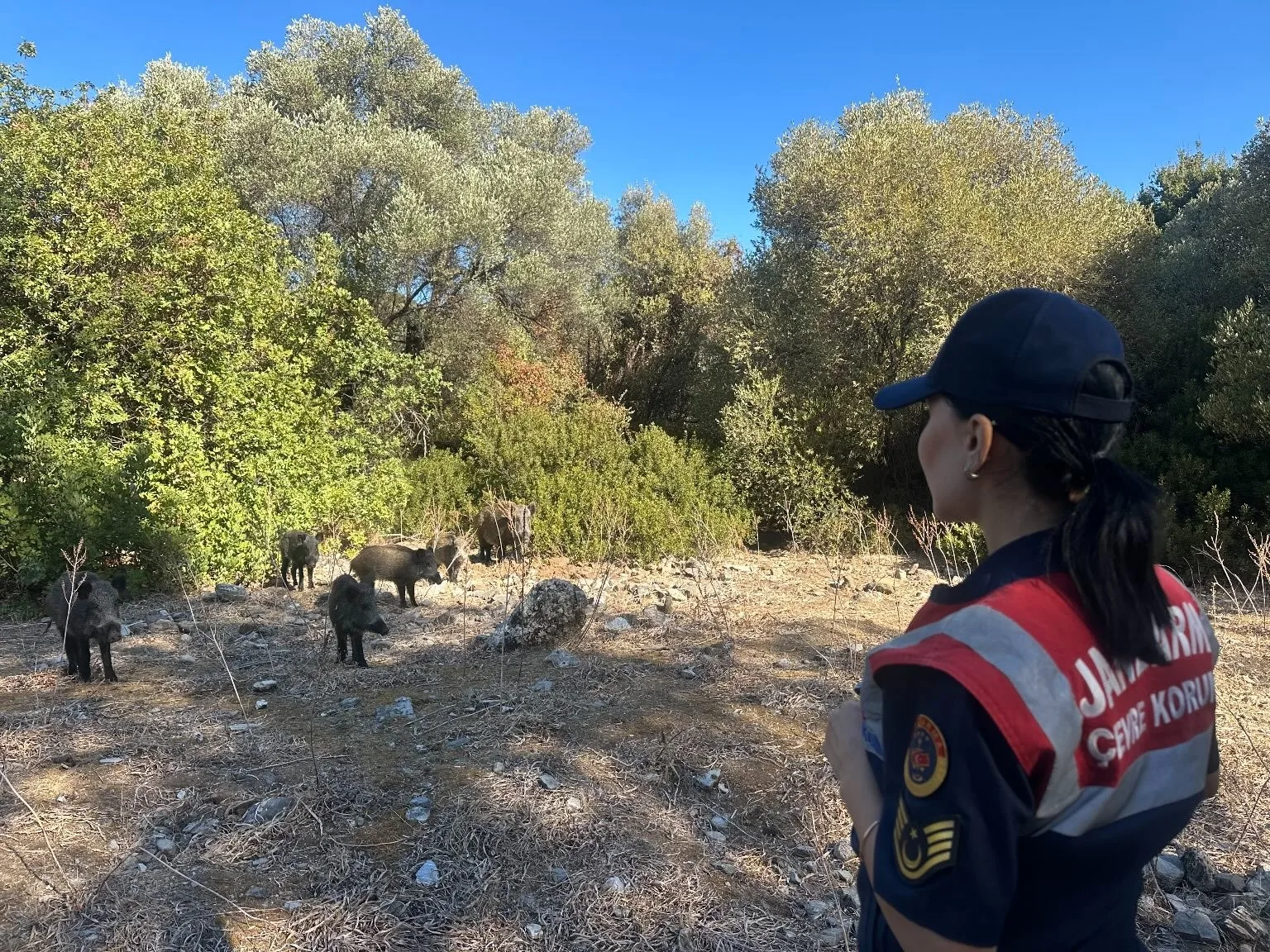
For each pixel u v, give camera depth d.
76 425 9.23
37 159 9.91
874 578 9.49
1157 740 1.06
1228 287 13.77
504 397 15.89
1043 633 0.97
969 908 0.90
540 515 11.45
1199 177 24.89
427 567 7.43
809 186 14.41
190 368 10.01
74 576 5.45
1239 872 3.19
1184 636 1.13
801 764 3.92
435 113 20.42
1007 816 0.91
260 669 5.49
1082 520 1.02
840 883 3.10
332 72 19.88
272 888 2.99
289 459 9.94
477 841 3.23
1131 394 1.09
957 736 0.93
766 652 5.77
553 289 19.36
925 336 12.87
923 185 13.45
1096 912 1.03
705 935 2.79
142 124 11.84
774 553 11.90
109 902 2.88
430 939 2.74
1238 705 4.92
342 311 12.33
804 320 14.05
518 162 19.05
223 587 8.04
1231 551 9.59
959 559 10.46
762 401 13.24
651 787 3.71
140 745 4.14
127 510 8.38
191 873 3.06
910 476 14.29
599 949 2.72
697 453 13.30
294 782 3.73
